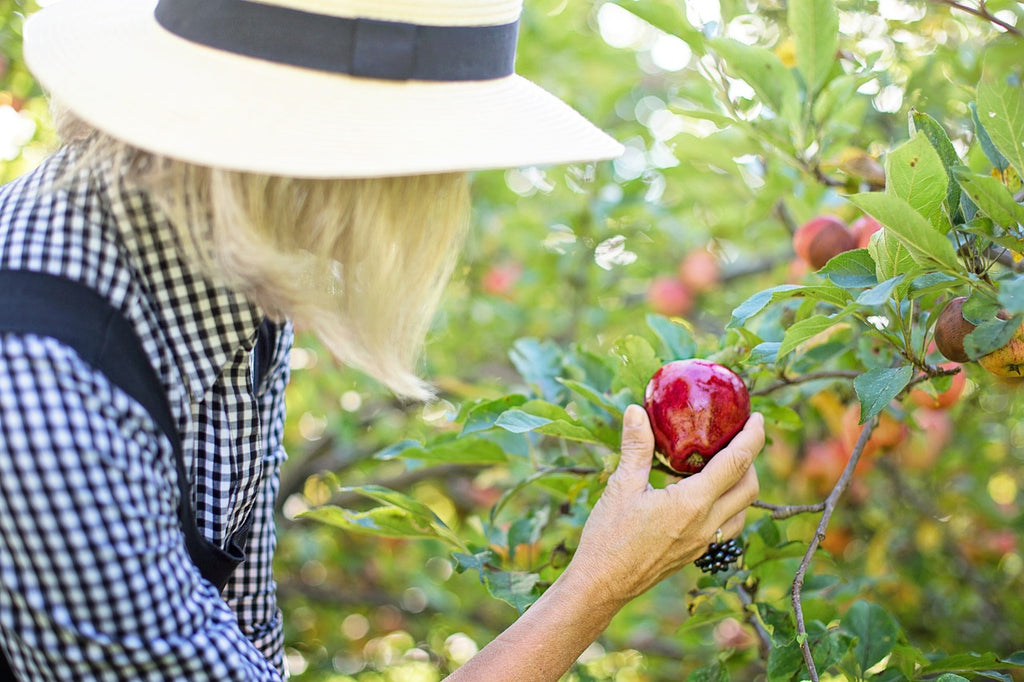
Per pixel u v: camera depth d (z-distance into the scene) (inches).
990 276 44.4
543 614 42.4
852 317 54.1
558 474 58.2
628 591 43.3
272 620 53.5
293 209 37.4
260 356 45.7
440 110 37.3
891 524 92.7
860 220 59.0
